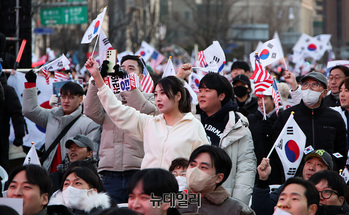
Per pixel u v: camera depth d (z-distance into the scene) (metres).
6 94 15.21
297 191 8.77
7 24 19.72
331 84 15.97
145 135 10.53
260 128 14.19
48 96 16.78
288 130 12.09
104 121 12.14
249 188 10.87
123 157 11.97
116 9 46.75
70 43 43.09
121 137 12.02
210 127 11.43
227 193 9.23
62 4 32.44
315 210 8.88
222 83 11.45
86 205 9.34
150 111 11.92
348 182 11.94
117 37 48.75
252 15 97.50
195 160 8.99
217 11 69.69
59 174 12.12
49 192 8.85
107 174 12.09
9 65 19.16
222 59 15.27
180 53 56.75
